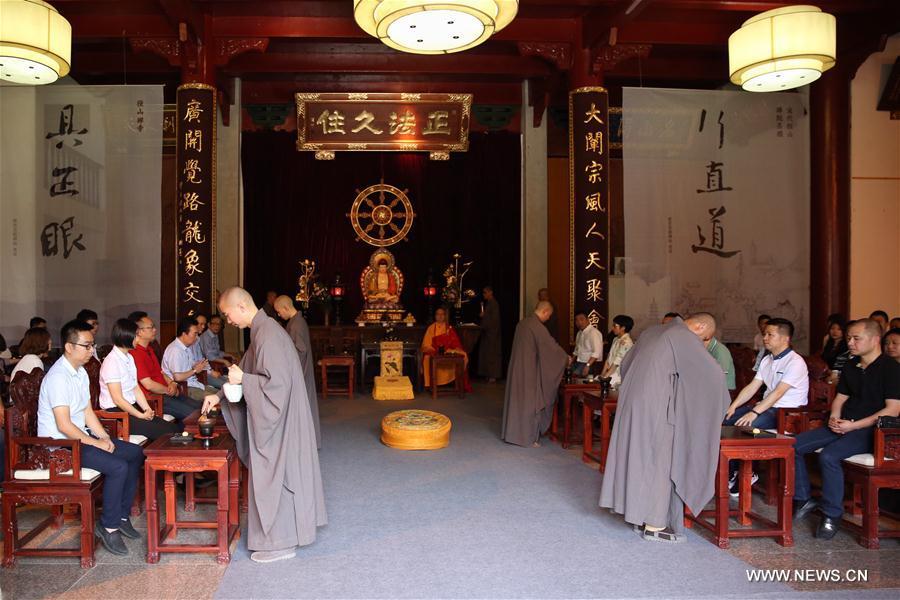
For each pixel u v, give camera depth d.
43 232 7.86
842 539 3.93
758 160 8.56
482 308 11.19
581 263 8.10
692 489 3.79
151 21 7.87
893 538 3.93
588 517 4.29
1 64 5.43
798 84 5.93
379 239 11.35
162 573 3.41
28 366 4.79
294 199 11.26
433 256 11.50
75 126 7.86
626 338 6.46
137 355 5.04
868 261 8.75
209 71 8.07
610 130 11.23
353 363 9.13
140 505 4.42
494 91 10.98
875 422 3.94
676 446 3.84
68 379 3.67
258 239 11.05
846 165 8.53
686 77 9.96
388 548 3.75
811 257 8.62
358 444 6.31
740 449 3.79
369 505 4.51
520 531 4.03
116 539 3.65
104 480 3.64
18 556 3.53
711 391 3.76
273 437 3.56
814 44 5.42
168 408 5.27
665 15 8.12
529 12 8.16
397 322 10.59
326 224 11.36
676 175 8.38
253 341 3.71
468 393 9.68
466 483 5.04
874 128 8.77
